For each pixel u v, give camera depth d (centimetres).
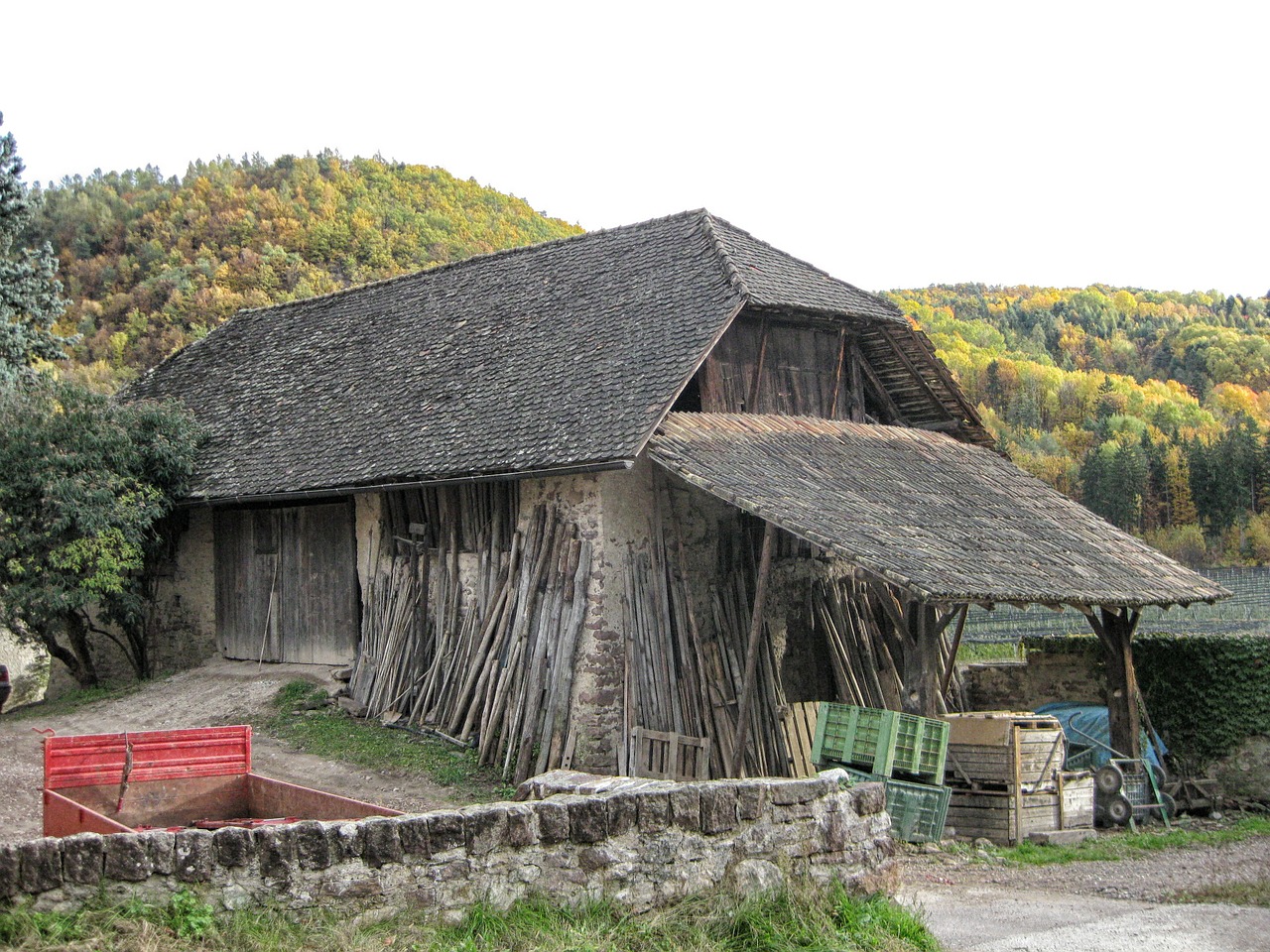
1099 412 7769
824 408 1938
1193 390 8762
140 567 2036
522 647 1553
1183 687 1877
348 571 1911
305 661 1969
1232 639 1836
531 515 1600
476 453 1594
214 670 2050
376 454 1752
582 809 734
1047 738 1430
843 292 1962
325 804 864
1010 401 7919
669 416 1596
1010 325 10019
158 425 2030
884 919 806
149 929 588
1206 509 5897
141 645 2191
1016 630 2712
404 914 662
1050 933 888
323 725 1705
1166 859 1301
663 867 757
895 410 2162
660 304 1773
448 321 2109
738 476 1459
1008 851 1313
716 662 1545
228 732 1014
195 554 2164
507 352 1878
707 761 1447
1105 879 1155
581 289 1972
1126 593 1568
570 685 1498
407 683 1723
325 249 6275
